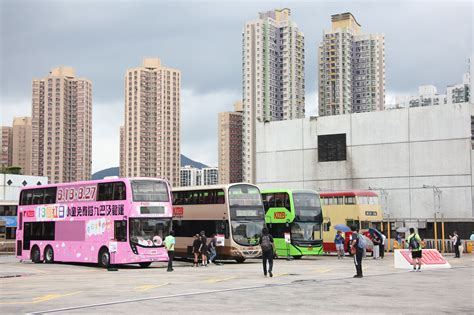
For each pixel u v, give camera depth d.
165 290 20.59
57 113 158.25
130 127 179.75
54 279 26.31
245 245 38.41
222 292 19.77
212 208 39.59
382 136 67.25
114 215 34.41
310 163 72.56
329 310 15.27
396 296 18.50
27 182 85.75
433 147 63.78
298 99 153.62
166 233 34.56
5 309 15.66
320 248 43.69
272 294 19.08
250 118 150.50
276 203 44.44
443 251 51.84
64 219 38.06
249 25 152.38
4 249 58.94
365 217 48.62
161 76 180.38
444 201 62.53
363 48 145.88
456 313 14.72
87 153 163.62
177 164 182.88
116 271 32.28
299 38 155.12
